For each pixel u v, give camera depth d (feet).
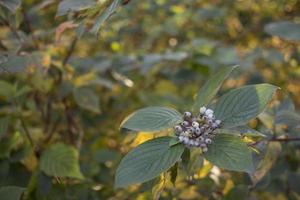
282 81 5.06
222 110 2.49
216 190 3.31
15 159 3.37
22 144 3.43
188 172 2.69
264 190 3.65
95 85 4.56
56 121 4.09
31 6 5.00
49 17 4.89
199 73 4.74
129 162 2.38
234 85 4.76
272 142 3.06
